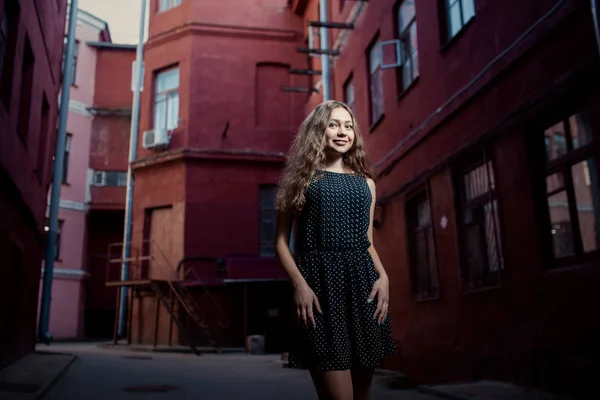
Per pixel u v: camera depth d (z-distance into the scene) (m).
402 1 9.77
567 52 4.99
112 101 24.91
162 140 16.06
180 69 16.75
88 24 25.06
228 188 15.85
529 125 5.69
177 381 6.92
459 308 7.04
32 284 9.80
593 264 4.59
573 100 5.04
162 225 16.09
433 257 8.21
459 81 7.25
